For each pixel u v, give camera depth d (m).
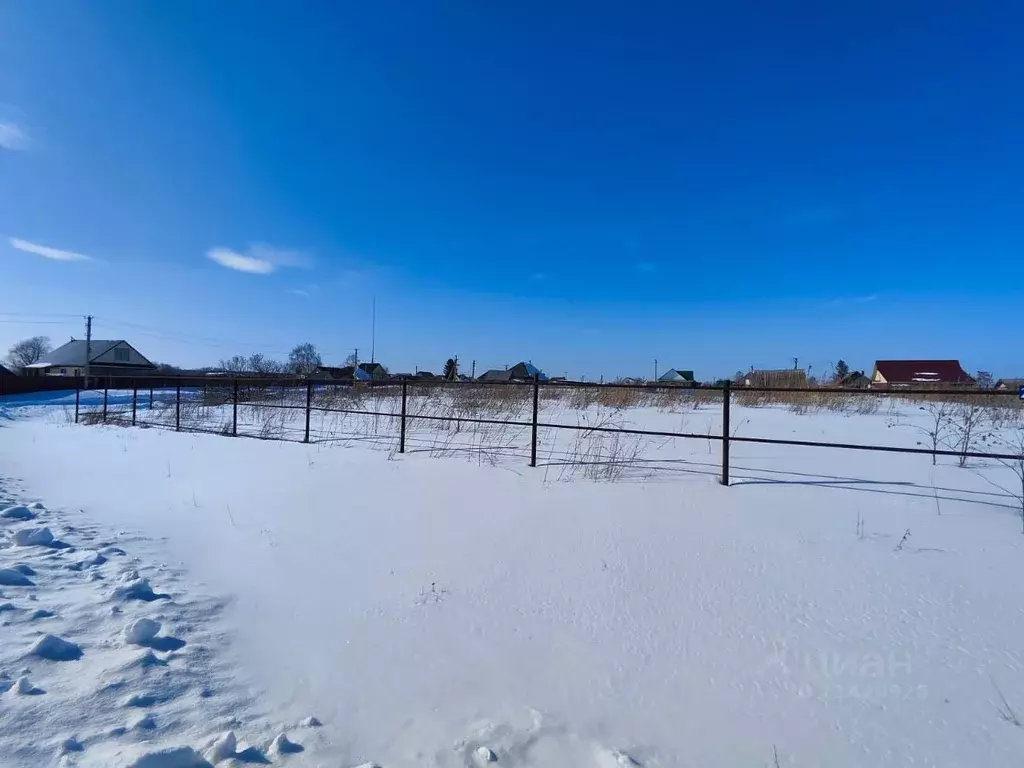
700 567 4.03
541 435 10.99
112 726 2.14
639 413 15.98
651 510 5.43
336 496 6.20
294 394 21.09
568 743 2.24
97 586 3.58
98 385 46.44
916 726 2.33
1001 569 3.92
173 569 4.05
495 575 3.95
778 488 6.32
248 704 2.43
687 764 2.14
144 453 9.53
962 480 6.77
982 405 13.76
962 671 2.71
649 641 3.05
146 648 2.78
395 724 2.34
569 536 4.72
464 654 2.92
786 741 2.26
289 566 4.14
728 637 3.08
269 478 7.19
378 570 4.07
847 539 4.56
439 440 10.50
